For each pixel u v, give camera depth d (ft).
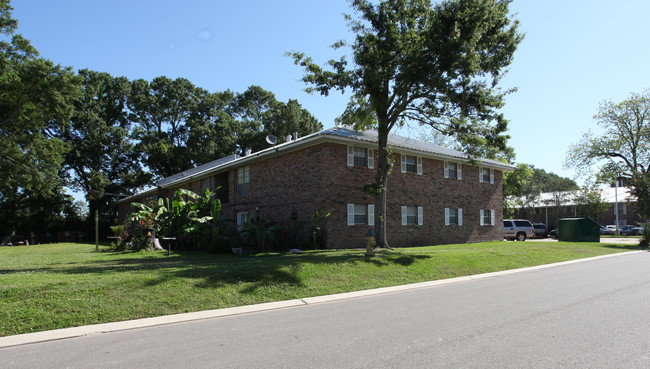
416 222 74.90
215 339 18.62
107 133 152.25
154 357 16.02
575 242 83.25
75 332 19.90
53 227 152.66
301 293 30.48
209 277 30.12
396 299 28.96
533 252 59.57
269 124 160.66
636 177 96.84
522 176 143.64
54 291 24.32
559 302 26.68
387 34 49.21
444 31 47.14
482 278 40.29
